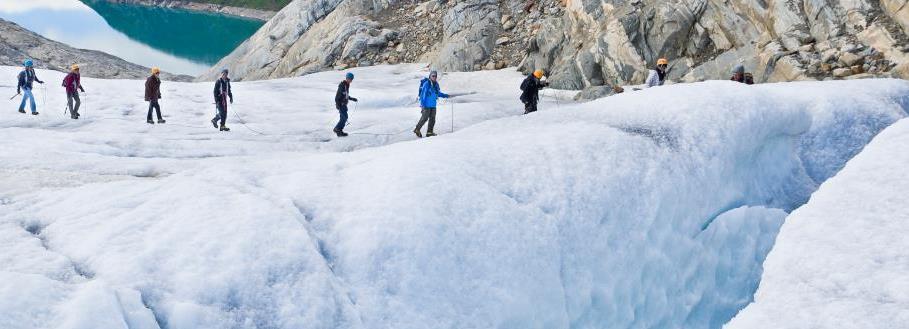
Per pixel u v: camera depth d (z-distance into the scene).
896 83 10.52
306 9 34.50
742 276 7.45
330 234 5.28
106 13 82.81
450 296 5.09
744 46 17.61
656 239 6.61
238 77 33.75
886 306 3.11
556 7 26.34
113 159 9.62
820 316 3.19
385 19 32.00
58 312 3.91
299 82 24.16
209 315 4.31
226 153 11.59
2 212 5.56
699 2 18.89
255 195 5.86
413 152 6.88
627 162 6.94
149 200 5.71
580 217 6.16
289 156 9.77
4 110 15.31
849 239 3.78
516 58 25.22
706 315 7.17
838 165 8.72
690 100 8.17
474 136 8.46
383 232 5.23
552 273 5.68
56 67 29.95
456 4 29.16
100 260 4.59
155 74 14.55
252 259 4.77
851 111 9.18
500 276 5.37
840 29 15.49
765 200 8.15
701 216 7.14
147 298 4.29
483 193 5.99
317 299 4.65
